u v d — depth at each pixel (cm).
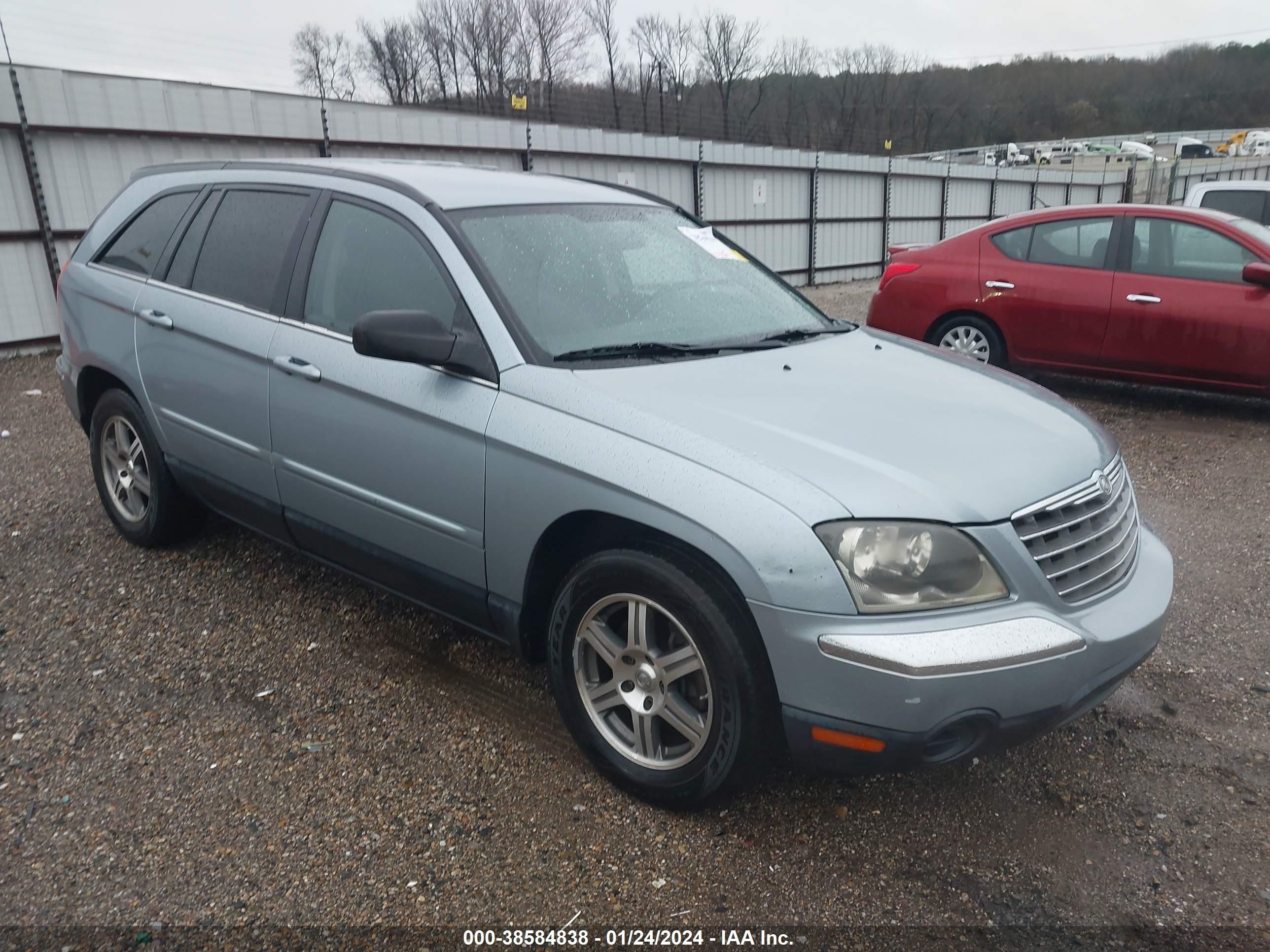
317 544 363
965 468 258
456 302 311
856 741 239
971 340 814
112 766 295
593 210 373
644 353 313
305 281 355
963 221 2812
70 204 1090
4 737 309
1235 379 711
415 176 358
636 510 259
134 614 395
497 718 326
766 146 2042
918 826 278
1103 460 288
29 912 237
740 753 256
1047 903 249
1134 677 363
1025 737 250
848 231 2320
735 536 242
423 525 316
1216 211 742
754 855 264
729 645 250
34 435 687
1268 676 363
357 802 281
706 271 380
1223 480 596
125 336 420
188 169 432
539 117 3491
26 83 1030
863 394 298
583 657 290
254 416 364
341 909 240
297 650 369
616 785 289
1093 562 270
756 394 289
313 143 1292
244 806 278
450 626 390
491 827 272
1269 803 290
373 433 322
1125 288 739
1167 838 275
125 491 459
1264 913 246
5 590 415
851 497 240
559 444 275
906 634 233
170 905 240
